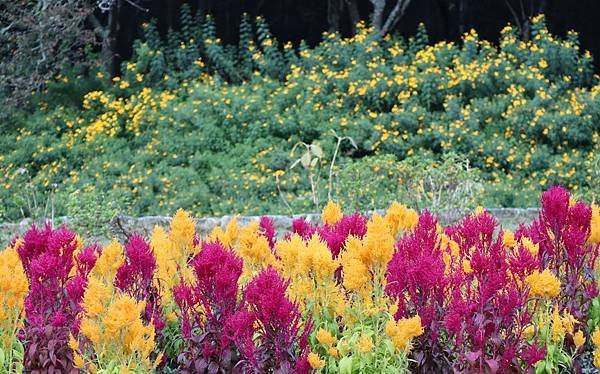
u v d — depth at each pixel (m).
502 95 14.38
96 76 16.02
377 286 4.23
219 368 4.21
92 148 13.78
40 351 4.32
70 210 8.94
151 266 4.75
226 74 16.69
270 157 13.24
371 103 14.48
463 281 4.47
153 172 13.09
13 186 12.36
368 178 10.73
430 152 13.12
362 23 16.45
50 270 4.48
